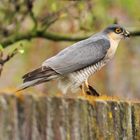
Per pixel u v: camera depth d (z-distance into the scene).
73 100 8.11
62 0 16.52
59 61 11.59
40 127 7.64
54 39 16.50
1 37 16.62
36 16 16.89
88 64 12.04
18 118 7.40
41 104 7.67
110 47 12.70
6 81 21.39
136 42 23.77
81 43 12.30
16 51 12.34
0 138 7.22
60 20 17.62
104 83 23.17
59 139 7.86
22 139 7.43
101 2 18.39
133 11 19.12
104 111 8.67
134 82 23.84
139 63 23.81
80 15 16.27
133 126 9.20
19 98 7.43
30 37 16.42
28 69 20.84
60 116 7.91
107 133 8.70
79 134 8.18
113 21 17.56
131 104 9.18
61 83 11.83
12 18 16.64
